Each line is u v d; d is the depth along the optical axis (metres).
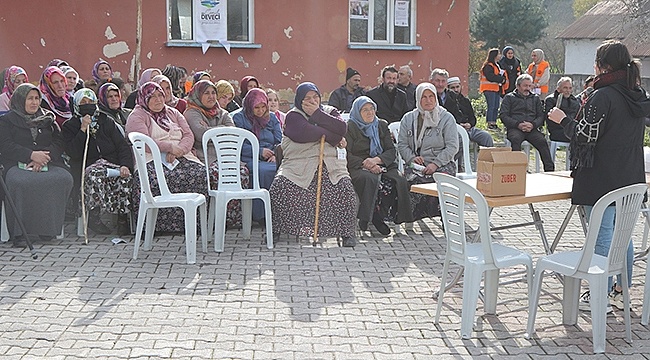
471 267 5.00
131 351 4.73
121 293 5.82
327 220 7.29
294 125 7.36
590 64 33.69
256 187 7.34
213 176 7.63
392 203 7.72
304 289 5.97
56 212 7.17
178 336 4.98
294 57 12.78
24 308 5.46
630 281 5.42
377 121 7.97
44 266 6.49
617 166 5.11
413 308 5.58
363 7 13.09
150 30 12.09
